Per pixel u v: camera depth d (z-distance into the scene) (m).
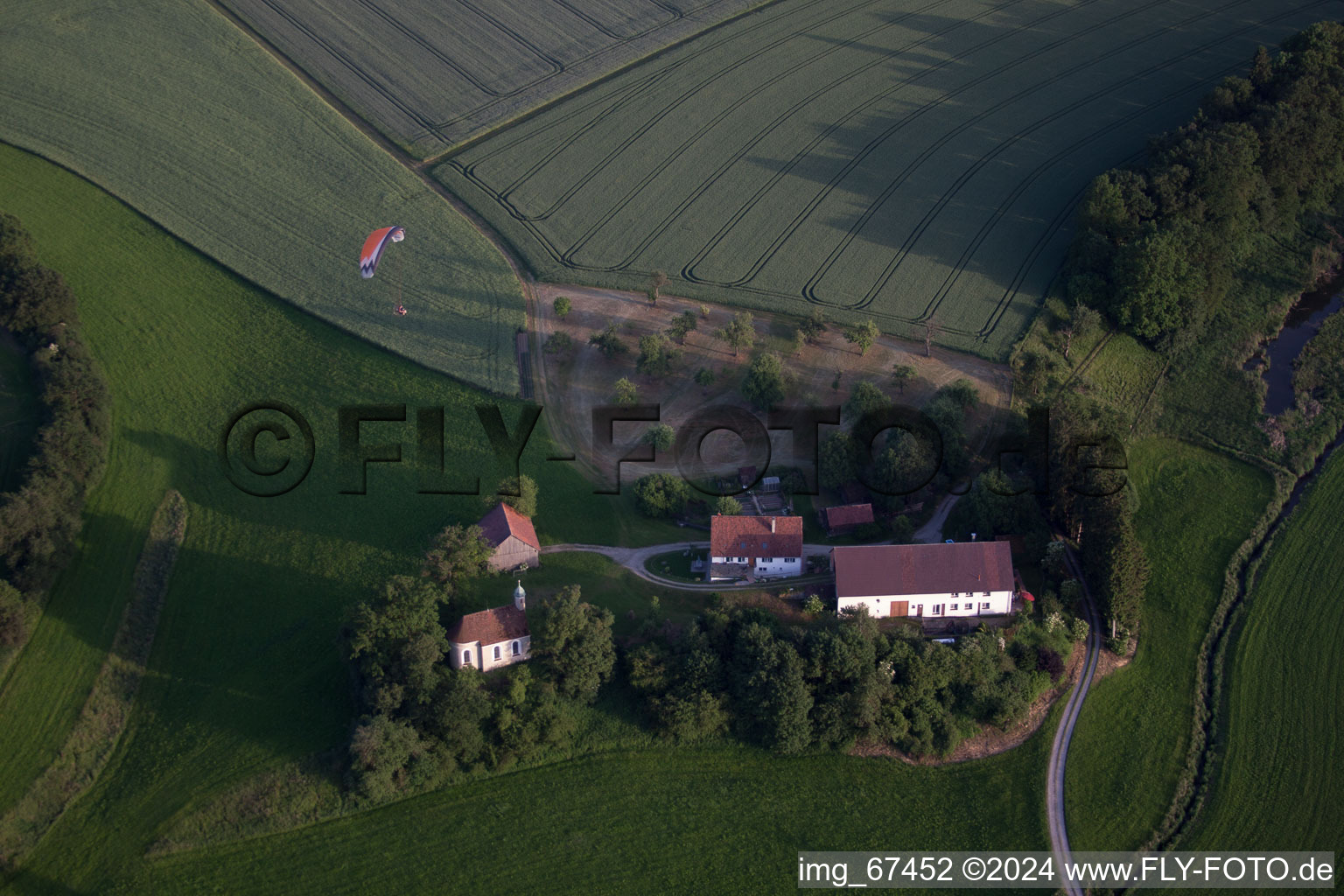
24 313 141.88
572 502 128.75
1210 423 143.38
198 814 100.19
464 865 97.50
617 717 107.19
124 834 99.62
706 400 142.88
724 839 99.56
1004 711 106.44
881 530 124.44
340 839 99.19
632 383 144.25
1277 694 111.00
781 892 95.75
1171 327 151.75
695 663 106.06
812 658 104.94
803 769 104.50
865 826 100.44
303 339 152.50
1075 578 119.75
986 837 99.44
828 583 117.44
